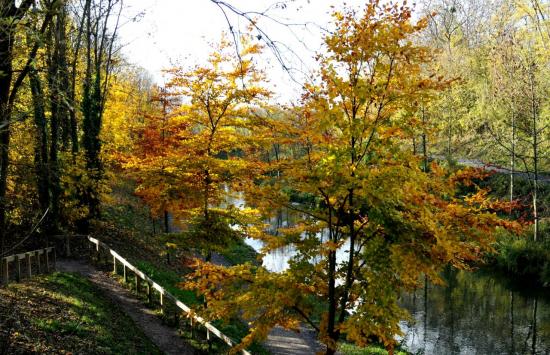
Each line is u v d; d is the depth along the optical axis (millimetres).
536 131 26406
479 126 33594
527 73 25062
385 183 7258
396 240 7523
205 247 13789
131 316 12922
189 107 14914
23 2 7012
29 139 13555
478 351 15758
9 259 12008
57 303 11070
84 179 18391
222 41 13852
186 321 13422
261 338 8617
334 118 7945
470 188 31562
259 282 8953
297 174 8609
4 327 8508
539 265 22344
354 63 8102
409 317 7879
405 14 7660
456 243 7258
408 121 8297
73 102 8523
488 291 21922
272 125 11766
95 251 18344
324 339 8320
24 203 14039
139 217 29188
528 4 29578
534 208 23547
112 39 23328
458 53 37031
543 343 16344
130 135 30781
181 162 13656
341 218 8836
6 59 7297
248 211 15016
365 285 8375
